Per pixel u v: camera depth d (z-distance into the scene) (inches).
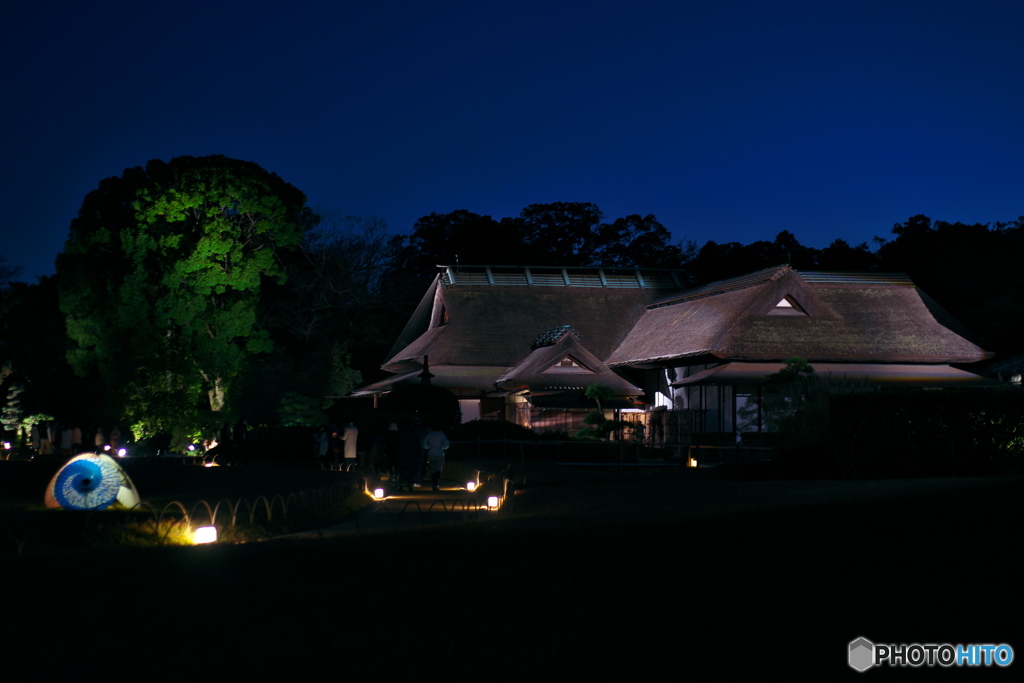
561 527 383.6
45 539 492.4
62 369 2513.5
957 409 842.2
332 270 2832.2
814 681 271.1
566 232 3523.6
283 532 628.1
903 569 335.6
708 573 326.6
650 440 1807.3
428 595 303.9
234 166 2048.5
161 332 1998.0
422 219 3412.9
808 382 1075.9
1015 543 361.1
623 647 282.0
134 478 903.7
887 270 2664.9
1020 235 2463.1
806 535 366.0
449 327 2210.9
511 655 275.6
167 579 306.8
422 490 1044.5
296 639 275.7
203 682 254.8
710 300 1987.0
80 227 2065.7
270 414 2404.0
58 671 254.1
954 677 275.3
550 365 1871.3
